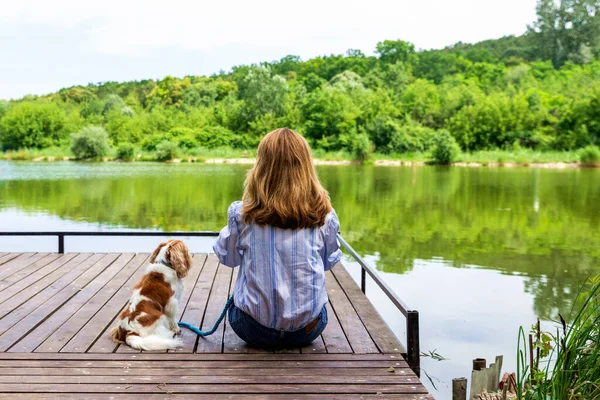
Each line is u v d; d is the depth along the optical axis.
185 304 4.66
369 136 52.00
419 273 9.67
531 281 9.10
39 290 5.01
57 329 4.00
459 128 52.38
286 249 3.37
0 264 6.04
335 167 43.72
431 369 5.37
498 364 4.39
